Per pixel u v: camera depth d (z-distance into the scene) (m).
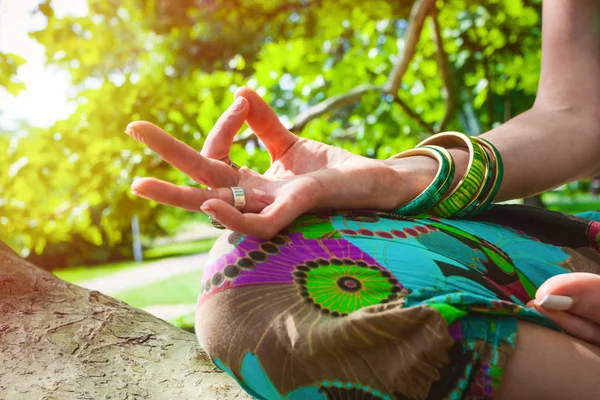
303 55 5.80
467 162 1.04
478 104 6.31
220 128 0.93
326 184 0.88
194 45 9.92
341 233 0.84
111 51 4.88
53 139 4.21
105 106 4.28
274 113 1.00
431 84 6.18
